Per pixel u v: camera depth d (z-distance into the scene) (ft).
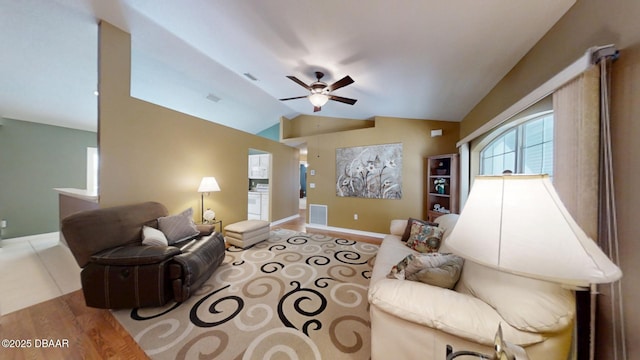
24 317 5.68
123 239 6.97
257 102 15.55
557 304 2.92
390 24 5.29
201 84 12.60
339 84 7.80
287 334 5.20
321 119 17.94
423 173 13.33
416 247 7.63
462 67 6.82
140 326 5.38
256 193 19.22
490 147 9.42
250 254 10.43
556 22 4.59
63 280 7.61
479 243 2.61
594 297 3.16
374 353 3.94
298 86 10.82
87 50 8.16
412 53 6.38
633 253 2.94
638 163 2.89
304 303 6.45
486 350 3.12
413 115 12.92
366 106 12.23
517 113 6.11
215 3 5.87
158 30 7.82
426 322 3.39
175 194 10.25
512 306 3.07
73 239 5.91
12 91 9.57
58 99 10.64
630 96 2.98
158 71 11.03
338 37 6.14
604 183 3.31
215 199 12.55
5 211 11.87
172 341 4.92
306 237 13.66
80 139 14.19
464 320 3.22
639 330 2.87
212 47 8.44
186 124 10.79
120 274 5.83
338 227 15.65
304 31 6.10
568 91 3.79
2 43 7.19
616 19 3.19
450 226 7.42
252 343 4.91
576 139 3.60
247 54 8.31
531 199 2.49
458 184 11.37
